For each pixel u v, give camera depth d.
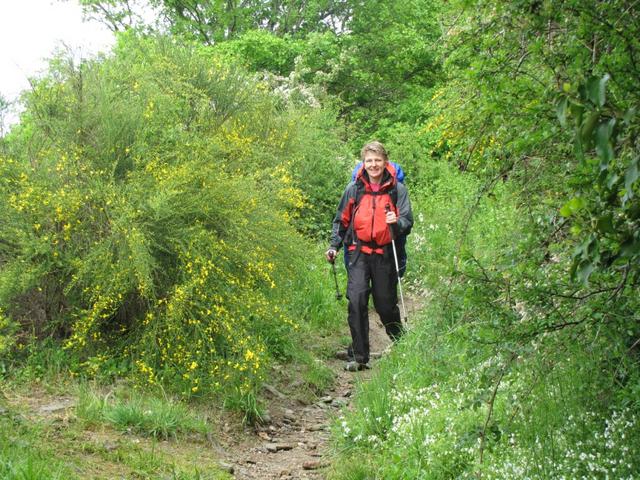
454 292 3.50
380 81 25.95
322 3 28.72
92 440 4.81
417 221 11.66
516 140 3.12
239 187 6.59
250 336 6.29
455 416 4.77
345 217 7.48
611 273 3.17
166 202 6.04
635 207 2.29
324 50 25.25
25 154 6.46
